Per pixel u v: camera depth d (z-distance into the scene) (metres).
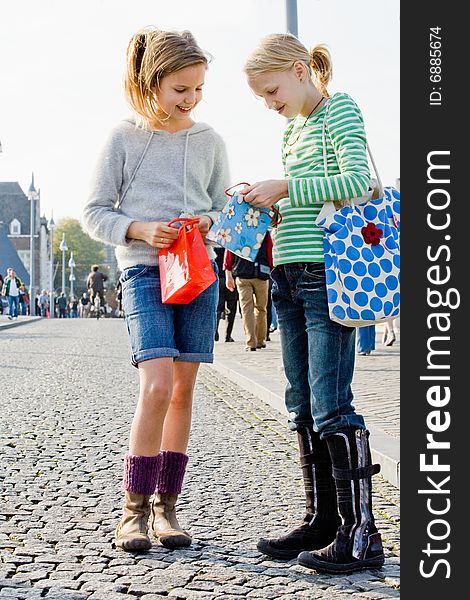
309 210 3.87
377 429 6.67
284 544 3.96
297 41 3.93
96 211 4.22
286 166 4.04
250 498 5.15
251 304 14.90
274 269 4.00
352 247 3.75
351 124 3.81
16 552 3.98
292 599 3.42
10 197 118.94
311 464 4.01
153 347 4.06
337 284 3.73
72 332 26.98
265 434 7.44
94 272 42.66
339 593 3.50
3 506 4.86
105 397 9.84
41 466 5.97
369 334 13.55
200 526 4.51
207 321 4.24
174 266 4.02
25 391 10.38
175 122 4.30
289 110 3.93
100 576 3.66
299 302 3.92
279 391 9.24
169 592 3.48
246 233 3.89
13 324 31.86
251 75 3.92
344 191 3.74
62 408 8.89
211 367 13.33
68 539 4.21
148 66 4.09
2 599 3.37
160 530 4.18
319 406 3.84
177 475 4.25
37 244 117.75
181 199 4.26
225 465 6.14
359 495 3.79
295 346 4.01
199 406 9.16
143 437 4.05
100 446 6.75
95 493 5.18
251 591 3.50
